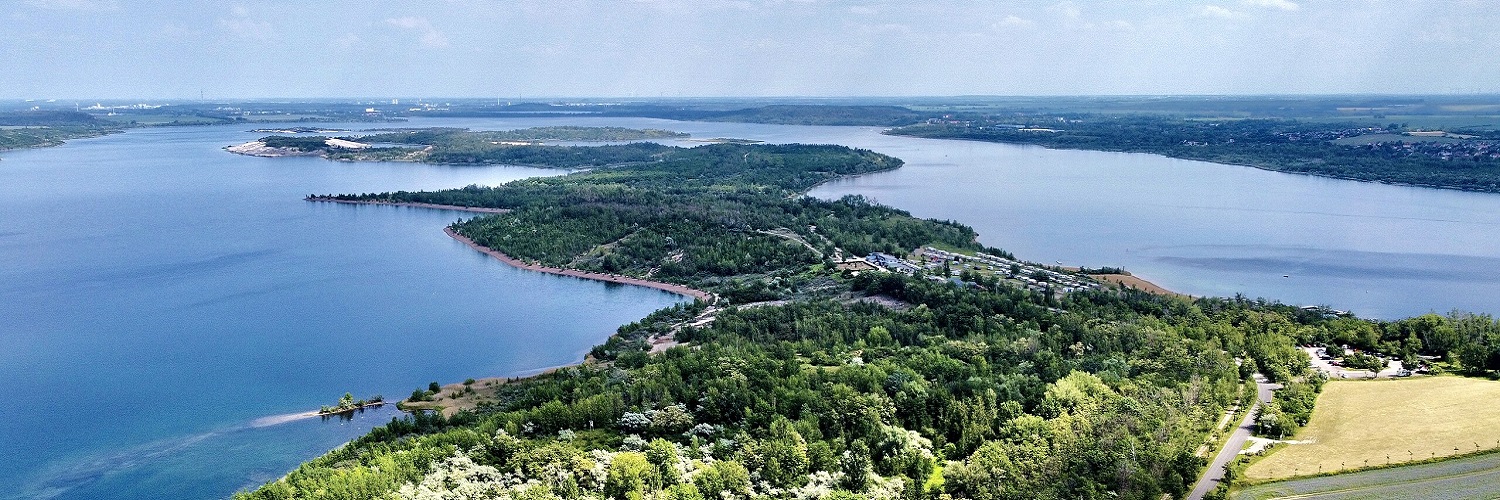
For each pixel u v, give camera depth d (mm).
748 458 140750
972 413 156500
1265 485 137250
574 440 151750
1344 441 150625
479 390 199000
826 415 154375
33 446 175875
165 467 165375
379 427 164500
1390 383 179375
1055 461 138125
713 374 176250
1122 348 198125
